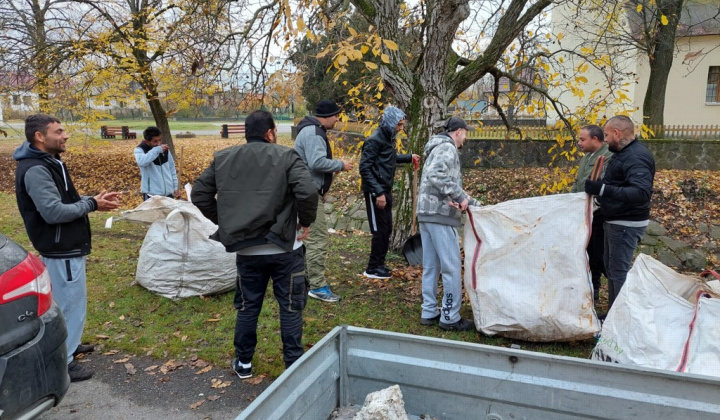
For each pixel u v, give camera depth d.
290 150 3.20
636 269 3.26
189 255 5.00
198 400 3.37
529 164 11.82
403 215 6.70
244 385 3.55
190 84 8.27
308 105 19.28
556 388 2.08
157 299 5.03
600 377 2.03
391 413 2.13
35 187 3.26
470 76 6.62
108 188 14.77
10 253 2.54
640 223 3.96
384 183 5.43
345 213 9.81
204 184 3.30
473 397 2.23
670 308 3.05
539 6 6.39
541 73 7.87
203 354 3.96
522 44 7.42
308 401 2.13
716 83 21.44
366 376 2.42
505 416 2.20
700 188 9.58
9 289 2.41
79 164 17.45
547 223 3.95
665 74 14.14
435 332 4.35
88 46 12.17
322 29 6.00
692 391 1.92
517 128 8.94
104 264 6.25
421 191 4.30
